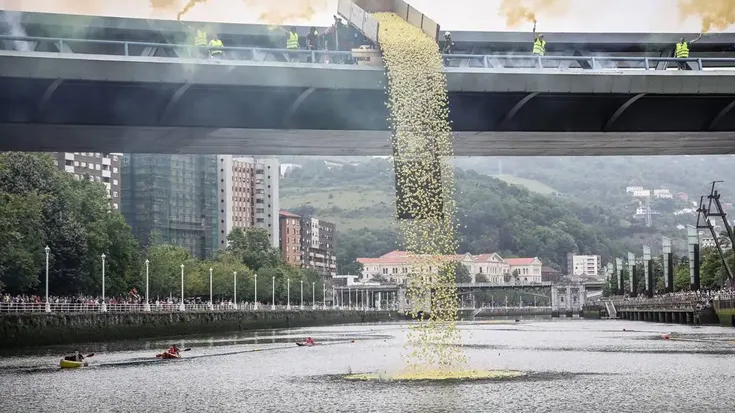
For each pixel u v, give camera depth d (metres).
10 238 134.75
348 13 65.56
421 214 63.88
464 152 81.50
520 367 78.69
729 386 62.28
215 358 97.94
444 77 62.97
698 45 79.06
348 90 64.62
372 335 165.88
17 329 114.81
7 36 58.97
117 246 183.00
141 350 113.00
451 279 65.69
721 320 183.62
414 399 56.50
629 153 83.44
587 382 65.50
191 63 60.50
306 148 77.31
